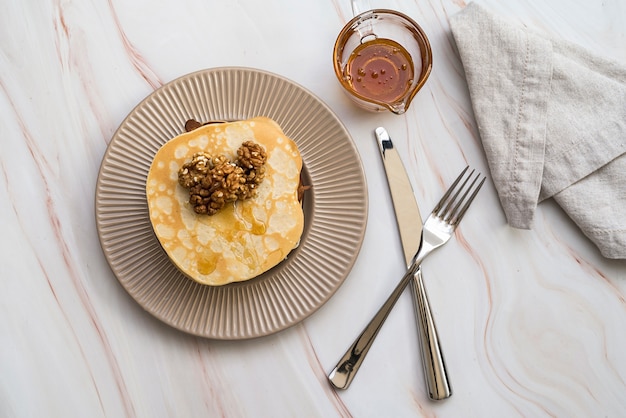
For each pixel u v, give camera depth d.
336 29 0.59
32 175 0.57
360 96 0.55
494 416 0.56
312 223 0.55
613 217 0.56
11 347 0.55
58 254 0.56
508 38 0.57
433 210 0.57
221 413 0.55
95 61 0.58
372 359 0.56
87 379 0.55
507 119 0.56
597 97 0.56
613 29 0.59
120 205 0.54
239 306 0.54
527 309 0.57
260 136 0.52
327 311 0.56
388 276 0.57
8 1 0.58
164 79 0.58
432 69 0.59
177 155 0.52
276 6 0.59
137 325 0.56
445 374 0.55
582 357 0.56
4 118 0.57
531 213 0.56
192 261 0.52
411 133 0.58
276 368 0.56
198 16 0.59
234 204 0.52
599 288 0.57
